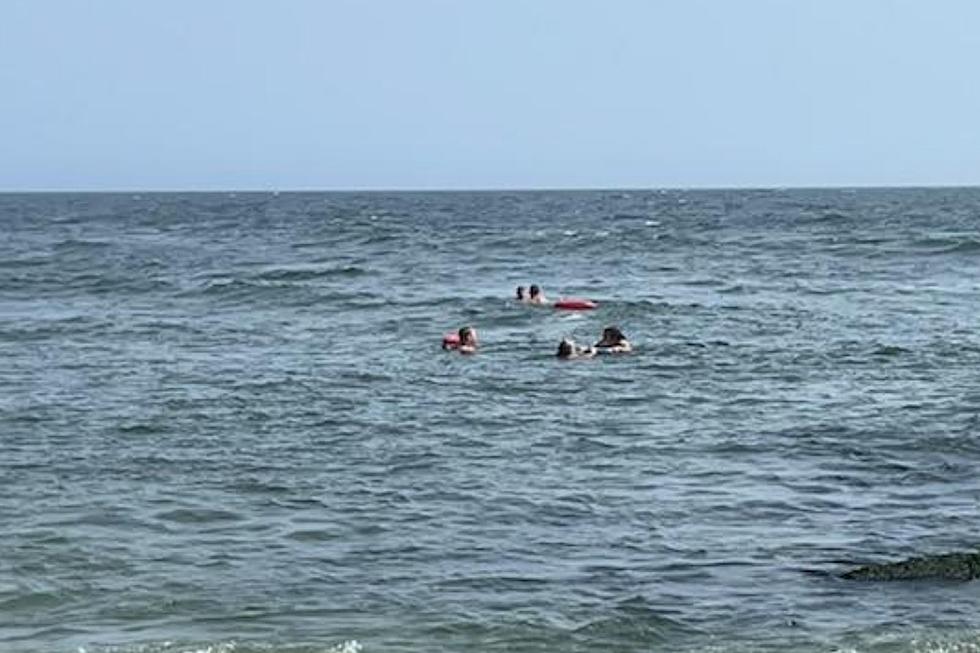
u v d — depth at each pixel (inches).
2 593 636.7
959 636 574.9
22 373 1374.3
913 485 855.7
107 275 2640.3
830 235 3853.3
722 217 5536.4
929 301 2059.5
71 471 893.8
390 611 614.2
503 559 696.4
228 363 1450.5
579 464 922.7
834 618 601.6
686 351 1525.6
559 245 3592.5
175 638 577.6
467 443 995.9
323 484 860.0
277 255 3319.4
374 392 1242.0
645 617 604.7
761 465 917.8
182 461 927.0
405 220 5684.1
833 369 1376.7
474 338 1562.5
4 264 2992.1
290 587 649.6
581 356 1486.2
